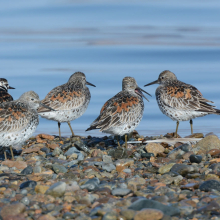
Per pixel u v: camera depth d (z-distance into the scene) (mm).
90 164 14125
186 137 19016
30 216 9477
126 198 10570
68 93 20047
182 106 18984
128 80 18891
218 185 11117
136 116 17234
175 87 19516
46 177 12367
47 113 19672
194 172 12711
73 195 10766
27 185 11461
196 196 10656
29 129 15344
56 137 20406
